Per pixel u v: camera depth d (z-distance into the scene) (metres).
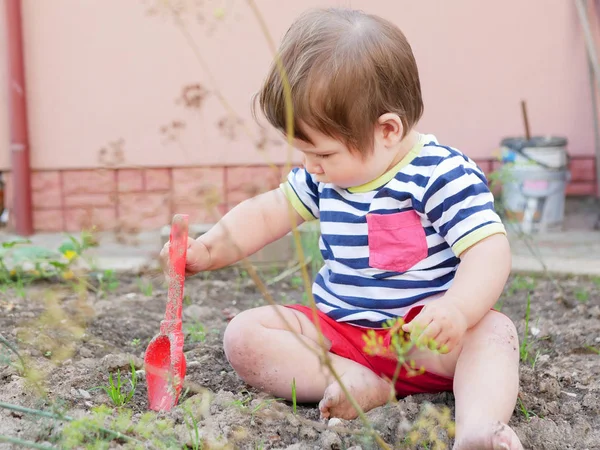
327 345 2.20
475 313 1.96
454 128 5.06
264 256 3.86
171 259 2.18
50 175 4.86
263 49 4.83
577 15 5.04
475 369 1.96
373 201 2.20
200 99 2.96
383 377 2.20
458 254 2.09
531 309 3.22
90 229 3.79
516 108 5.08
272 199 2.40
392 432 2.01
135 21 4.80
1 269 3.65
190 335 2.79
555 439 2.01
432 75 5.00
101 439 1.84
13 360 2.37
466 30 4.99
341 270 2.24
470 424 1.82
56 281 3.66
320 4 4.84
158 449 1.83
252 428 2.00
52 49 4.80
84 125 4.86
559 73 5.08
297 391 2.18
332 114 2.03
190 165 4.86
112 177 4.85
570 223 5.02
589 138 5.16
